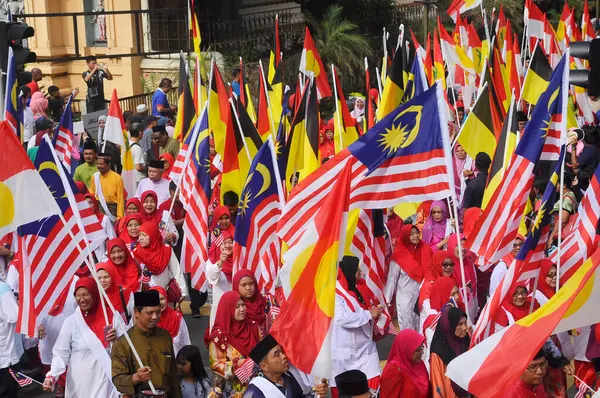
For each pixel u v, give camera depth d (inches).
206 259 562.3
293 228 421.7
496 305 414.6
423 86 615.5
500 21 1024.2
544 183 561.3
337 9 1384.1
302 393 398.0
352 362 466.0
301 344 371.2
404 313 571.5
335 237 375.2
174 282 547.2
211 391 436.1
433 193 416.8
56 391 508.4
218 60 1241.4
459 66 882.1
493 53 761.0
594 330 460.1
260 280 495.8
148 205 620.7
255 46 1358.3
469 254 525.7
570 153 701.9
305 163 556.4
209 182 574.2
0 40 528.4
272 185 492.1
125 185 717.9
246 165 563.5
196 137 577.0
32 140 746.8
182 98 741.3
